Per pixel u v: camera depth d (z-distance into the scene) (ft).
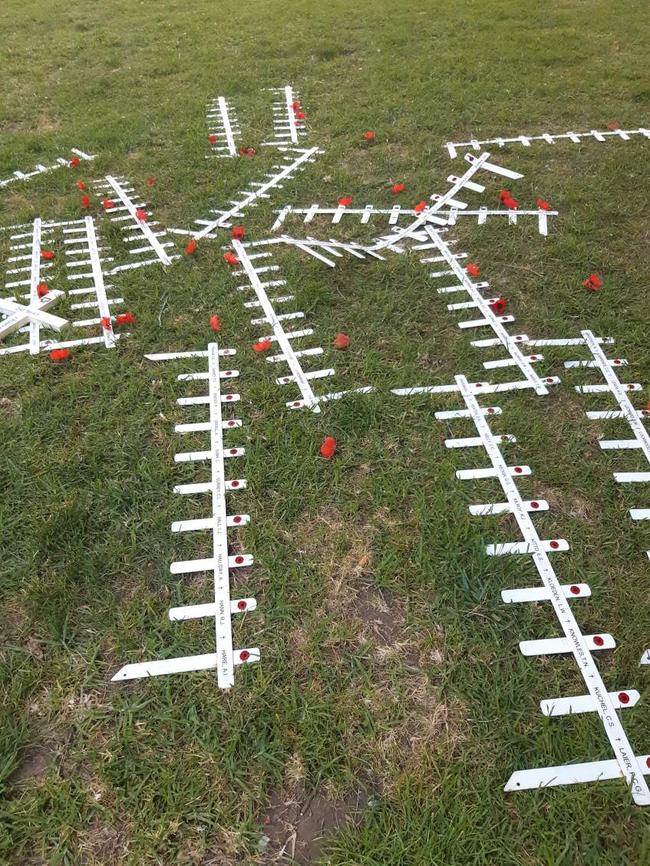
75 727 5.57
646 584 6.61
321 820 5.04
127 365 9.39
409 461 7.86
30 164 15.37
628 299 10.39
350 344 9.67
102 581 6.65
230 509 7.36
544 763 5.30
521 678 5.83
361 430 8.24
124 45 23.62
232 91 19.17
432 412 8.54
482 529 7.07
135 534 7.09
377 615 6.37
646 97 17.72
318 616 6.36
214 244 12.09
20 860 4.87
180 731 5.54
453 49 21.39
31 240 12.34
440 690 5.76
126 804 5.10
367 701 5.71
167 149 15.84
